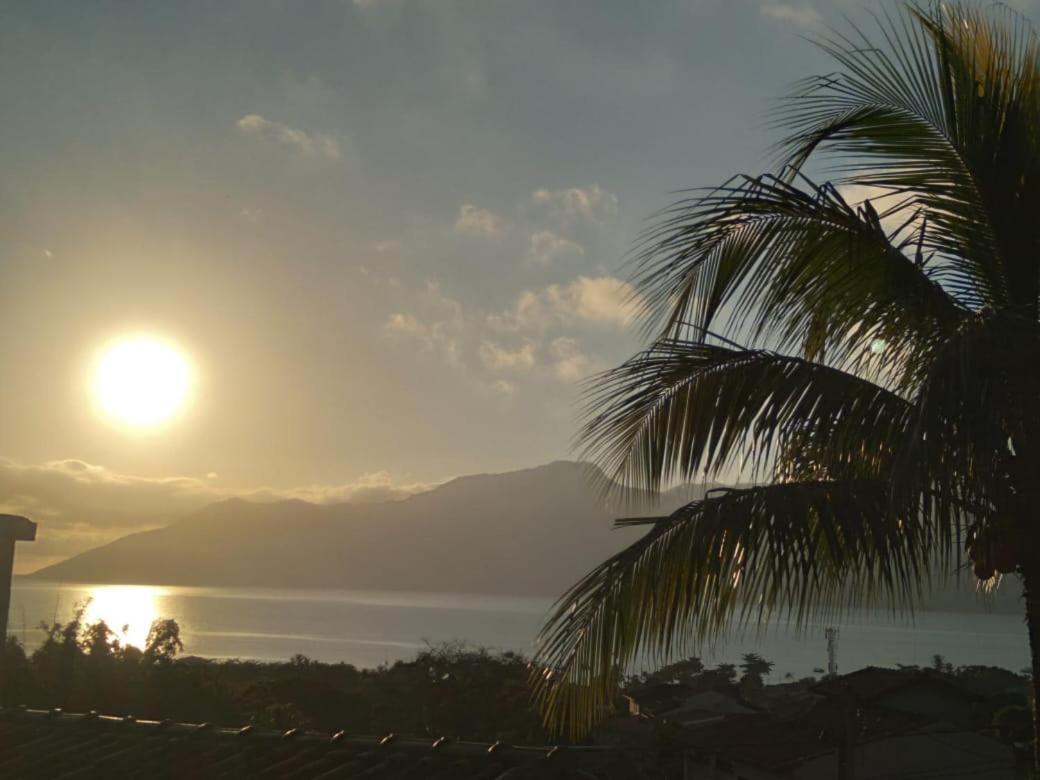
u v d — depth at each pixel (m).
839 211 5.71
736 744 16.53
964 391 4.30
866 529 5.32
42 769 7.84
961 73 5.95
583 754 6.65
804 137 6.22
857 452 5.52
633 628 5.45
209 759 7.68
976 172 5.86
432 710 26.28
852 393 5.48
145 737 8.34
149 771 7.57
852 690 12.85
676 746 16.72
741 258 6.01
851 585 5.96
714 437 5.73
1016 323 4.60
